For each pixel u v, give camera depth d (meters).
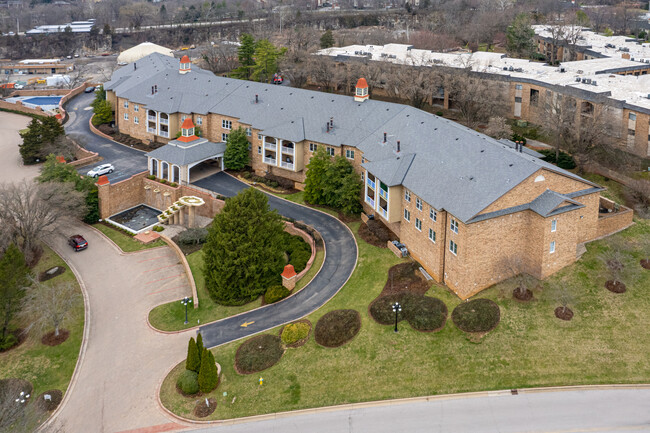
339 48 132.75
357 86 86.88
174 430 50.06
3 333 61.09
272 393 52.78
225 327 62.12
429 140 71.94
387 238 71.50
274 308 63.94
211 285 66.50
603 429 46.47
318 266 69.31
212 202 84.88
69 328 63.62
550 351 53.34
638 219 69.44
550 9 194.12
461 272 58.84
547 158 82.75
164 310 66.12
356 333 57.94
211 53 152.00
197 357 54.38
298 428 49.12
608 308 56.81
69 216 79.88
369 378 53.12
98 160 99.44
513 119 101.69
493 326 56.09
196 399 53.09
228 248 65.19
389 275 65.38
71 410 52.75
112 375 56.72
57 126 103.75
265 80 129.25
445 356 54.16
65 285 66.62
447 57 117.00
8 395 50.75
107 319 65.06
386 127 79.75
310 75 121.50
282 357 56.56
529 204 59.44
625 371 51.06
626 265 59.69
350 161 81.62
